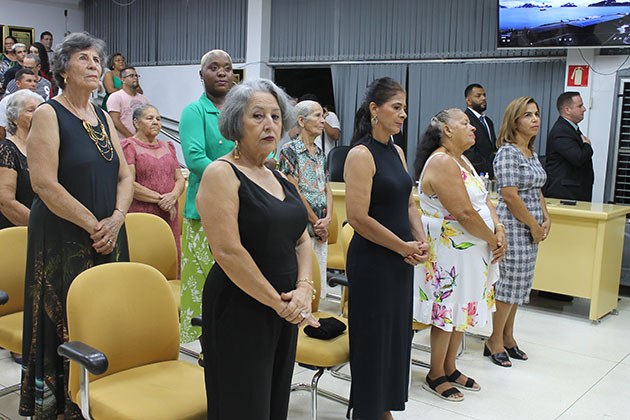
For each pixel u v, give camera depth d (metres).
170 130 9.11
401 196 2.60
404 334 2.67
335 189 5.21
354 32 7.44
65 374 2.47
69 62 2.46
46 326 2.45
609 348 4.09
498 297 3.71
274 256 1.89
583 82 5.98
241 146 1.92
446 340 3.23
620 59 5.79
